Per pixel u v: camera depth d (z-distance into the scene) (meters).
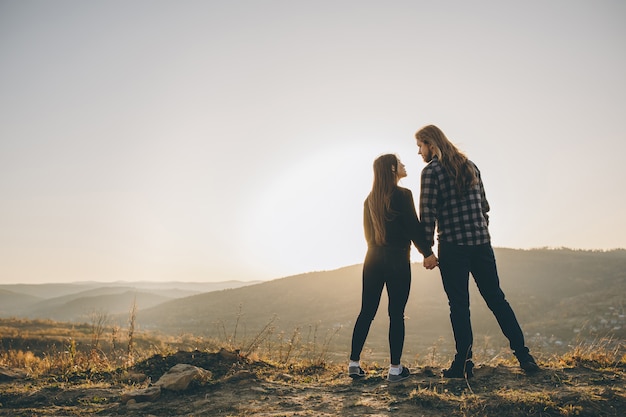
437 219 4.13
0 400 4.27
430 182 4.00
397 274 4.21
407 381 4.09
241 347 6.00
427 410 3.25
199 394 4.27
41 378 5.23
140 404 4.01
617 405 3.11
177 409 3.81
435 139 4.10
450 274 4.00
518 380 3.79
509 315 4.03
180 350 5.68
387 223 4.24
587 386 3.49
